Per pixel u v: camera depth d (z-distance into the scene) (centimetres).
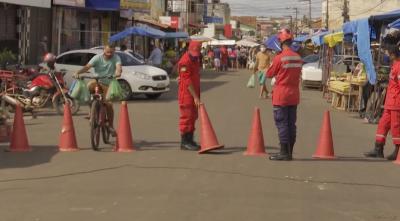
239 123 1469
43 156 985
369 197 745
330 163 962
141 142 1149
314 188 784
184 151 1046
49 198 718
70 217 640
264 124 1460
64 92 1598
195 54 1040
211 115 1639
